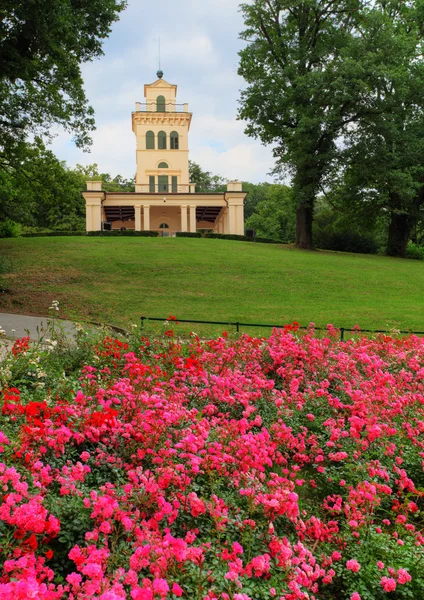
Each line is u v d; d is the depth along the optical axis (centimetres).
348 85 2669
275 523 320
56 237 3012
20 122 2095
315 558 294
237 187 4309
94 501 280
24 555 234
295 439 436
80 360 679
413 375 662
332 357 650
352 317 1413
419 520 387
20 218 2914
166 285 1884
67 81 1947
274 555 275
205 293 1780
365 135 2834
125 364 627
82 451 384
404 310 1527
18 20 1509
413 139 2861
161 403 420
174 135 5100
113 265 2158
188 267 2173
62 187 2492
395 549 316
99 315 1444
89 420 382
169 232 4953
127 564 250
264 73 2975
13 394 423
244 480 338
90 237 3081
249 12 2958
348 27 3025
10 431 364
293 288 1891
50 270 2039
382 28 2727
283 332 738
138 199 4206
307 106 2834
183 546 237
